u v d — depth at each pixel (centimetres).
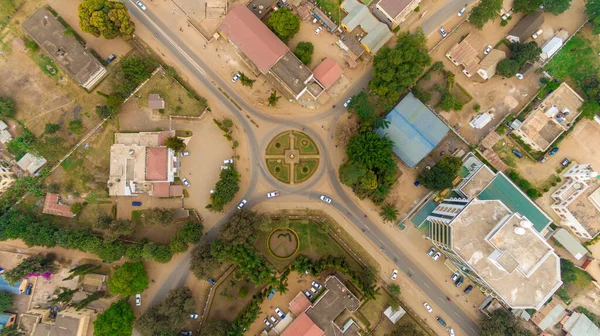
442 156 8956
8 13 8950
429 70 9050
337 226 9012
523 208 8281
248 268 8156
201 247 8462
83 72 8544
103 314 8162
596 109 8319
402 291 8994
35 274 8569
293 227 8988
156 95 8794
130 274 8244
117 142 8794
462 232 7525
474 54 8806
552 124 8550
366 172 8369
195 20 9088
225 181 8569
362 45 8975
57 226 8650
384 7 8800
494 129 8912
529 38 9050
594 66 8950
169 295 8462
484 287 8531
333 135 9075
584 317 8500
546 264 7469
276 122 9088
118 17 8306
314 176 9062
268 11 9081
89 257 8962
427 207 8862
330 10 9081
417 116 8794
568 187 8544
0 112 8731
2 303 8525
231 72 9081
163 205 8962
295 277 8931
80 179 8956
